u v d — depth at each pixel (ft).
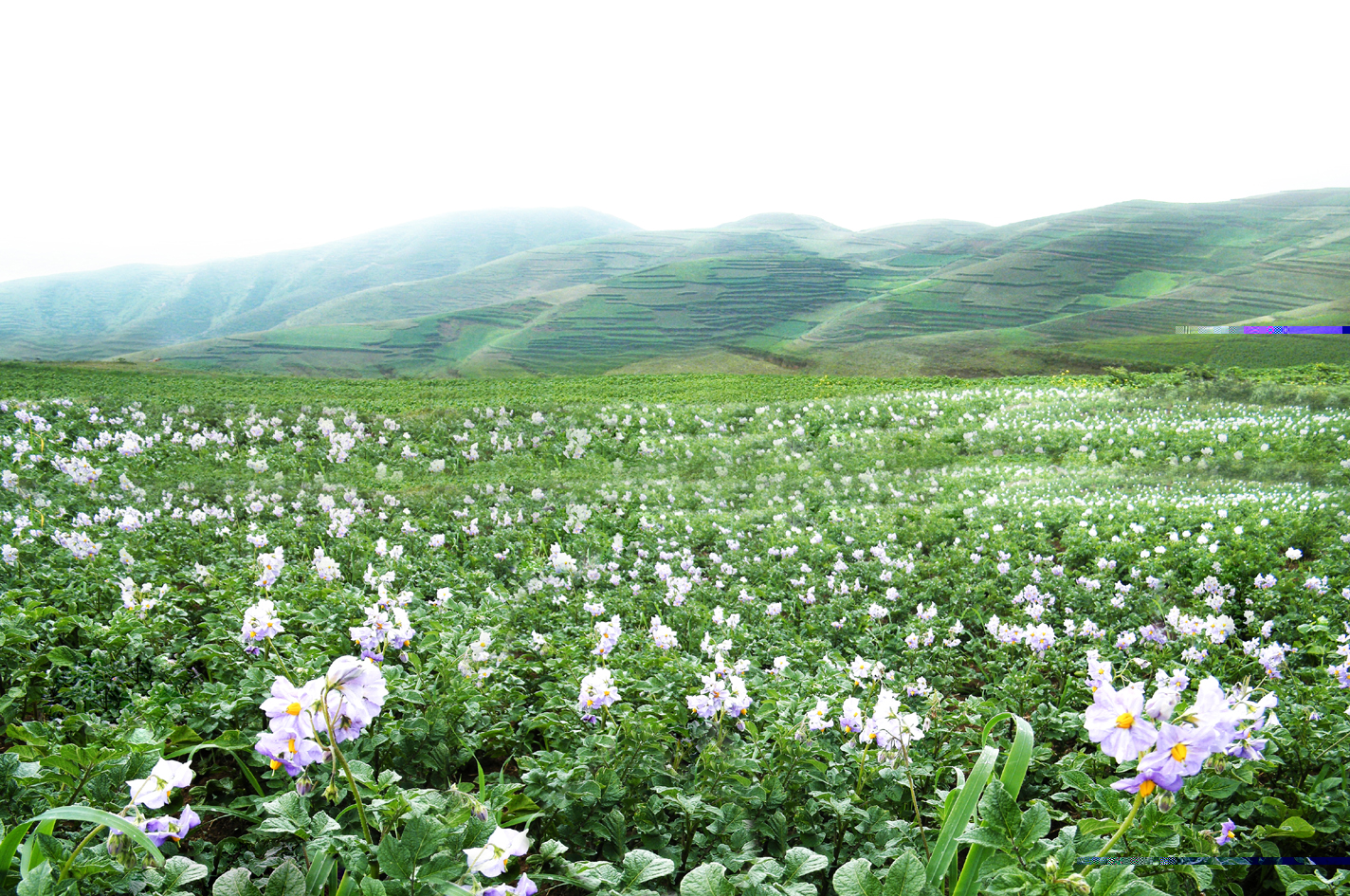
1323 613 30.76
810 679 20.53
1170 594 36.29
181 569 29.40
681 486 71.92
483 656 16.58
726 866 10.37
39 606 21.02
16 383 129.18
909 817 13.05
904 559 42.11
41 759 9.09
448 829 7.09
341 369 576.61
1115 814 7.86
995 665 24.94
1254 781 14.02
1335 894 9.18
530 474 78.02
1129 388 107.45
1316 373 130.52
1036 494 61.21
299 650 17.61
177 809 11.64
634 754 13.01
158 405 88.22
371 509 56.54
